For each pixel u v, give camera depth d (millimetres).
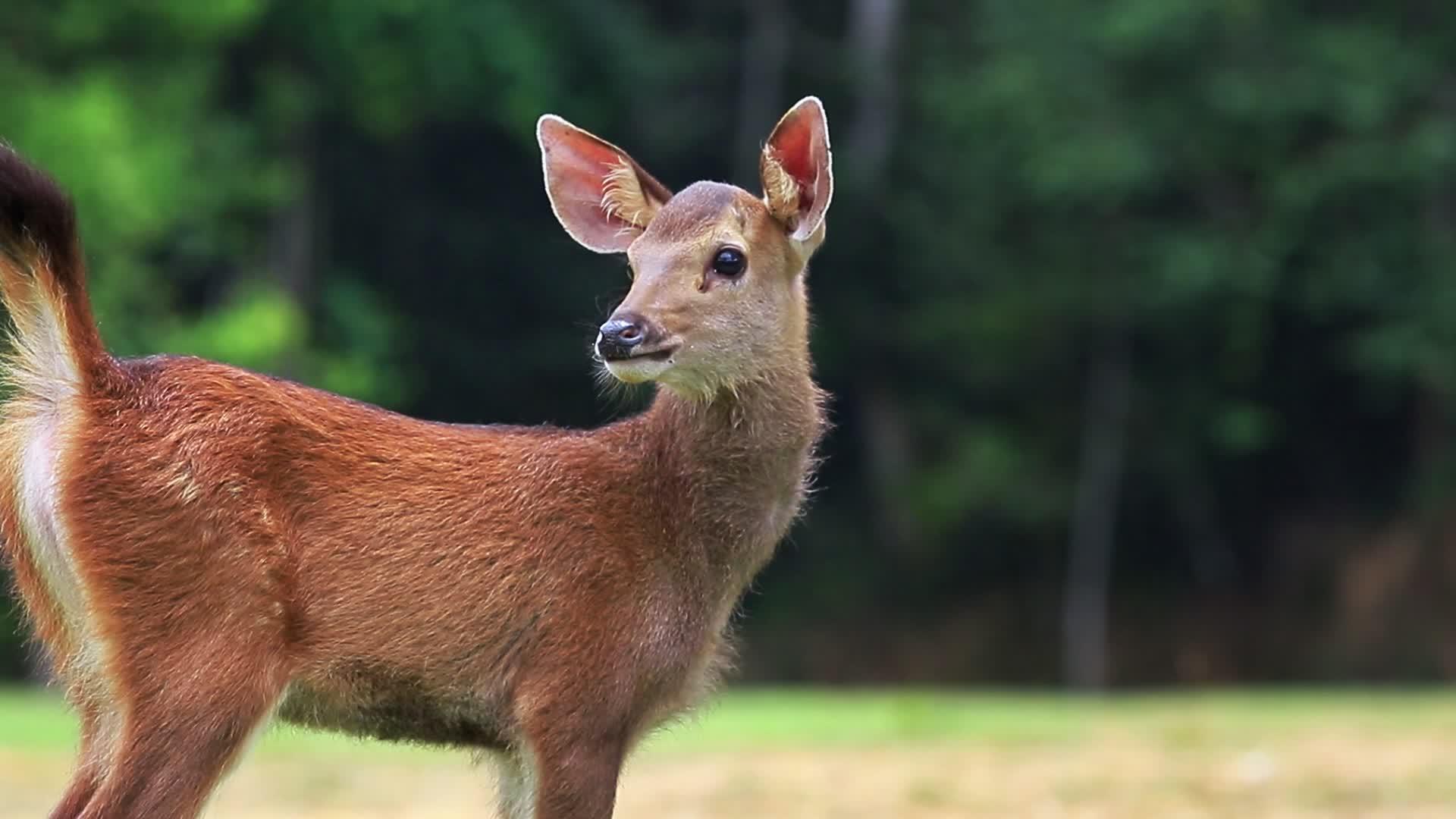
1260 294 33281
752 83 36781
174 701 6750
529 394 35500
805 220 7523
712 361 7316
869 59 36844
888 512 35812
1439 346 32562
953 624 35000
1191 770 13133
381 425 7289
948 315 35375
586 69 35312
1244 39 32906
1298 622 34625
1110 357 35250
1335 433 36031
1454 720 16984
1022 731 15844
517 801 7363
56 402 6941
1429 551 34031
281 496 7012
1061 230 35094
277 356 30172
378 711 7180
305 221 33500
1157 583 35688
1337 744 14641
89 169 26562
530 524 7207
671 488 7379
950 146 36625
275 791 12391
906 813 11422
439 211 35406
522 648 7160
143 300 28547
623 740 7230
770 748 14484
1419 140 32094
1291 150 33406
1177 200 35062
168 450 6875
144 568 6805
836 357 36094
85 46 28969
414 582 7074
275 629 6902
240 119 33188
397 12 31594
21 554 7023
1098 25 33312
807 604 35125
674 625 7305
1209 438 35031
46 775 12648
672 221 7477
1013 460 35094
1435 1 34031
